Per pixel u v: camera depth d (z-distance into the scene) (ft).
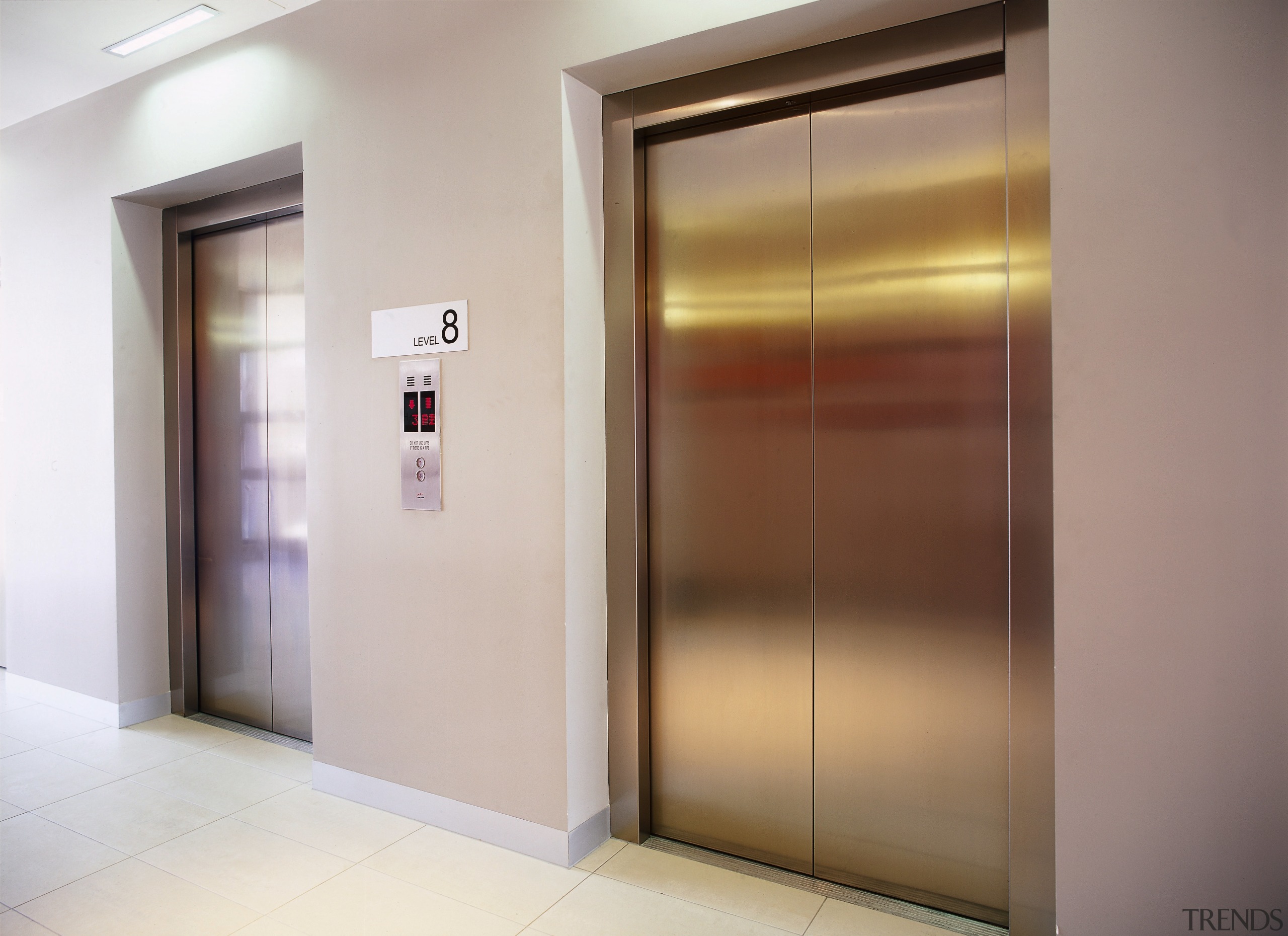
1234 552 6.45
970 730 8.21
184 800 11.10
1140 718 6.75
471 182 9.77
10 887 8.86
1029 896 7.49
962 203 8.15
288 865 9.32
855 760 8.80
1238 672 6.47
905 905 8.48
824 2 7.52
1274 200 6.28
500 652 9.68
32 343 15.26
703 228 9.52
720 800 9.62
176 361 14.52
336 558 11.13
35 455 15.30
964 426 8.21
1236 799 6.52
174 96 12.76
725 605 9.49
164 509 14.71
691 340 9.63
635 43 8.55
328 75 10.97
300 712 13.47
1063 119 6.82
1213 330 6.45
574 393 9.30
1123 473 6.73
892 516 8.56
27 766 12.27
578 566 9.39
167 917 8.28
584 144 9.47
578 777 9.42
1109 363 6.75
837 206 8.77
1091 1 6.70
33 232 15.10
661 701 9.95
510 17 9.41
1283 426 6.32
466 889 8.80
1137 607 6.72
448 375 10.02
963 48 7.68
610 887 8.82
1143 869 6.80
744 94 8.86
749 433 9.31
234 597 14.26
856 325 8.71
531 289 9.36
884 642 8.62
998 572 8.05
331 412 11.11
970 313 8.16
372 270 10.68
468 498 9.89
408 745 10.52
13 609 15.83
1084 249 6.80
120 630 14.06
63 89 13.76
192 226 14.11
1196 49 6.42
